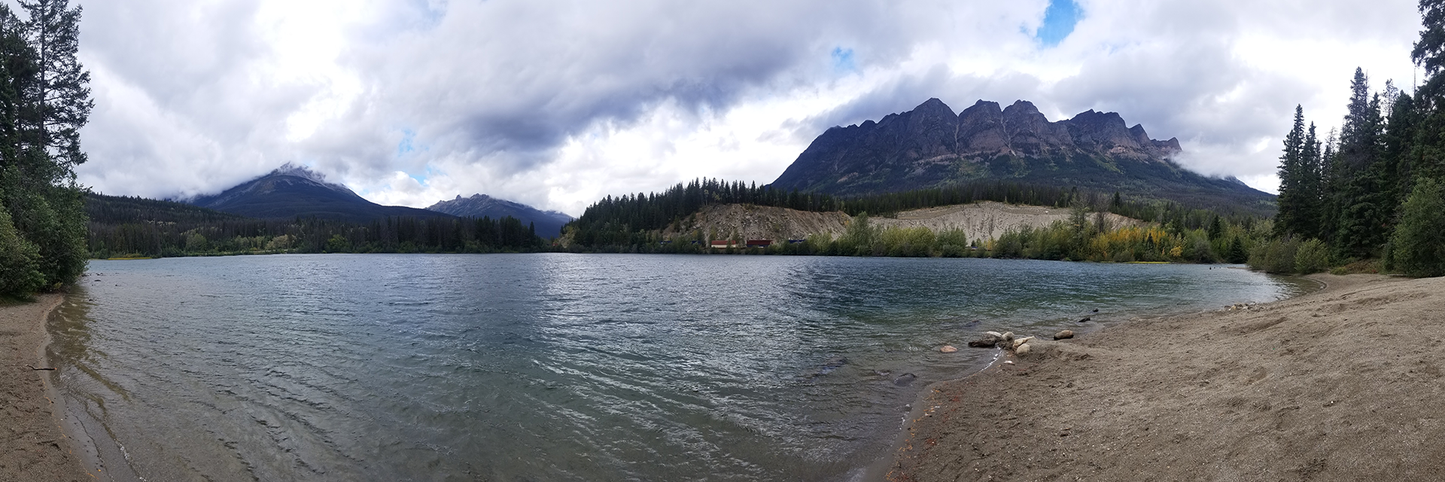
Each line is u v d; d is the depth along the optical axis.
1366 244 54.19
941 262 108.00
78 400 11.97
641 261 119.06
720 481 8.65
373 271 73.19
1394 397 6.84
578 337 21.81
